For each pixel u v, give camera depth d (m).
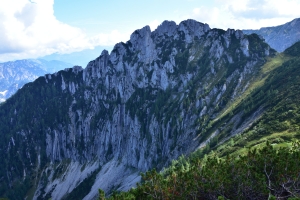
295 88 132.88
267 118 122.75
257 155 39.78
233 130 147.12
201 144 164.88
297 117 108.56
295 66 162.25
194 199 35.59
